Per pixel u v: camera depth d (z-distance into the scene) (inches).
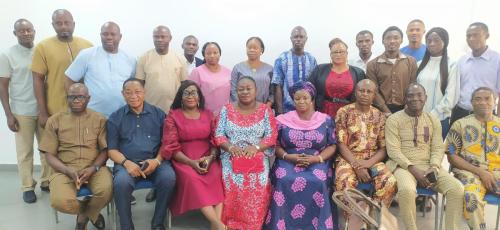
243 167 103.7
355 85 117.7
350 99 119.3
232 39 155.5
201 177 103.5
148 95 125.3
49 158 105.0
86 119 107.3
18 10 152.1
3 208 124.6
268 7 152.3
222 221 104.1
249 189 102.7
